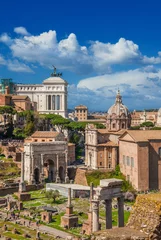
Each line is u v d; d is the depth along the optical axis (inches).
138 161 6112.2
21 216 4680.1
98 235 1242.0
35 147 6688.0
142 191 6102.4
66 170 6948.8
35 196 5807.1
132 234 1232.8
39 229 4119.1
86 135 7372.1
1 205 5221.5
